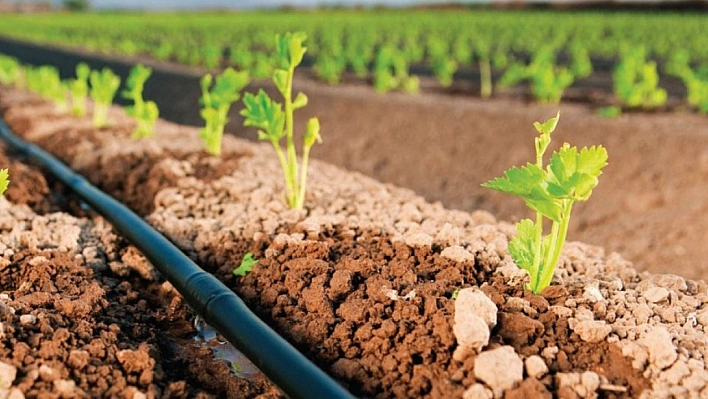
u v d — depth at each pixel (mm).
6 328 403
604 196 833
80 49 3016
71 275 485
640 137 938
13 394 372
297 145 1072
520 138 995
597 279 475
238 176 667
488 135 1021
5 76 1690
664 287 472
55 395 379
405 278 455
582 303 434
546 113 1089
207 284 463
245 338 423
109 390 389
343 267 474
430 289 436
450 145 1009
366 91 1419
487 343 395
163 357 434
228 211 587
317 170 711
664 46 2393
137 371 405
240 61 1671
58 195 693
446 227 501
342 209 585
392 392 394
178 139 850
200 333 464
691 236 714
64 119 1051
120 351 409
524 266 440
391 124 1104
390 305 432
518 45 2721
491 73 1893
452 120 1081
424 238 490
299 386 389
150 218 590
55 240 537
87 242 545
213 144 730
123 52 2709
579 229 756
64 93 1126
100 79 951
